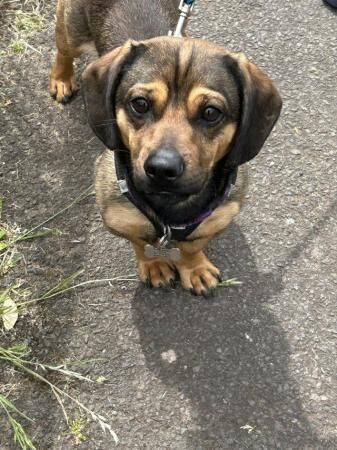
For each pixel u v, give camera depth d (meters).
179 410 0.55
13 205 0.64
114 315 0.59
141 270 0.60
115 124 0.49
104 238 0.63
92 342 0.58
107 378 0.56
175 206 0.50
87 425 0.54
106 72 0.48
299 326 0.59
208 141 0.46
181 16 0.55
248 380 0.57
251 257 0.63
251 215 0.65
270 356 0.58
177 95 0.45
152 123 0.46
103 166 0.54
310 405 0.56
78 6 0.61
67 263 0.62
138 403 0.55
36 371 0.56
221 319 0.59
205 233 0.53
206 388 0.56
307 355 0.58
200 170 0.45
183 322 0.59
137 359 0.57
